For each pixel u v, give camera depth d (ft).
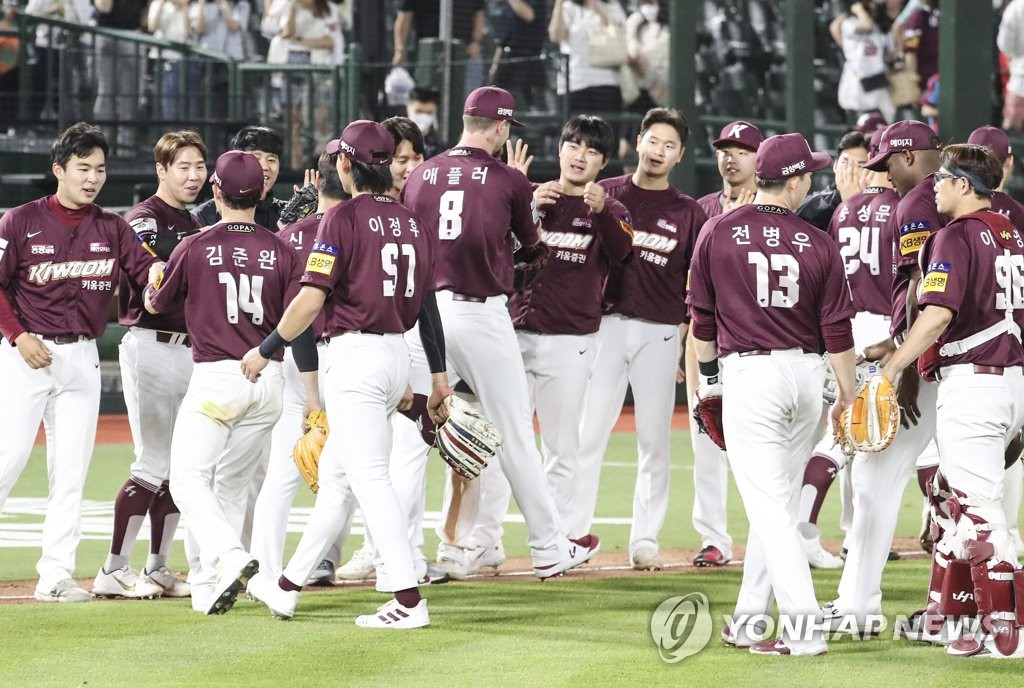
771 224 64.39
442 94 175.83
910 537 102.47
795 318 63.77
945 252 62.18
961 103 149.18
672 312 88.58
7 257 75.00
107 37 180.55
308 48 192.24
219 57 181.78
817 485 89.04
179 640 65.16
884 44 200.03
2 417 75.87
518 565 91.09
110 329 175.73
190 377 78.54
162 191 83.05
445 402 71.46
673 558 94.12
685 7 166.71
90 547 97.19
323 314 78.59
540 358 86.12
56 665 59.77
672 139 87.40
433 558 93.04
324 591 80.48
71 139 75.61
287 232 79.20
